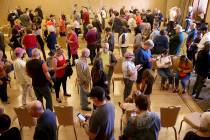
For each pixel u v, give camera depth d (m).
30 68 4.77
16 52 5.55
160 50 7.46
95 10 16.95
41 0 16.77
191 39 8.47
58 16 17.05
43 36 11.30
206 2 13.26
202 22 11.58
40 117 3.00
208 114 2.75
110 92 6.92
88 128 3.03
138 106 2.63
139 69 5.68
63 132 5.14
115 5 17.00
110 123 2.97
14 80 7.61
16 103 6.32
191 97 6.75
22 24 11.56
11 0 16.62
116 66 6.88
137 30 9.24
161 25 13.22
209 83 7.52
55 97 6.62
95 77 4.92
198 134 2.70
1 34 8.41
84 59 5.56
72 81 7.60
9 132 2.84
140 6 17.08
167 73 6.85
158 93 6.95
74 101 6.44
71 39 8.29
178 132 5.21
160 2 16.98
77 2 16.86
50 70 5.98
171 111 4.40
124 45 8.48
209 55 5.96
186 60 6.65
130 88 5.70
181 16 15.26
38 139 2.95
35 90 5.02
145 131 2.55
